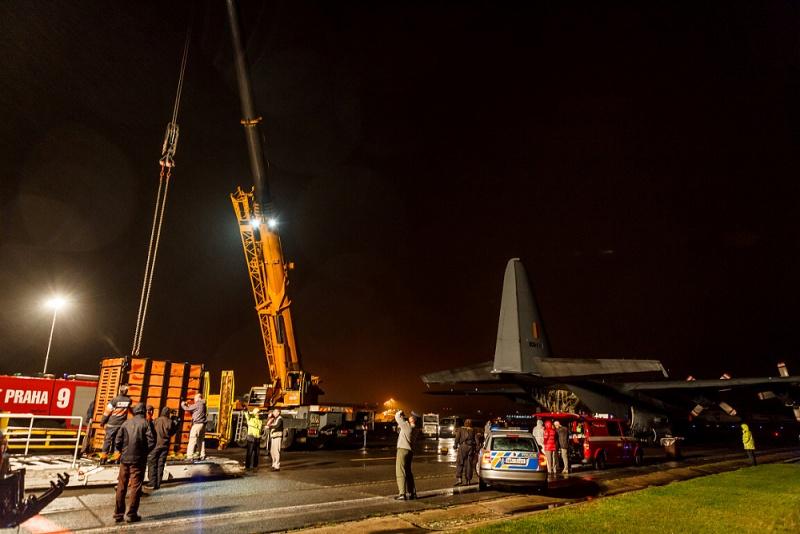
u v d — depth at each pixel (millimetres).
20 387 18031
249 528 8367
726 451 28203
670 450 23031
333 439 25094
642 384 30609
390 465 18359
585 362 21844
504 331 24984
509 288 25578
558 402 28906
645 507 9734
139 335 16703
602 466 18297
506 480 12125
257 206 26469
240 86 26375
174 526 8406
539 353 24812
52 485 8211
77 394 19188
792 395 31500
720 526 8242
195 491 11914
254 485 12938
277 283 26281
